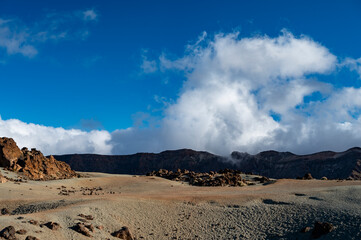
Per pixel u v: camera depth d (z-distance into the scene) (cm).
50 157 12094
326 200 5959
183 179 12838
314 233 4522
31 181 8831
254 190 8550
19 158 10169
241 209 5862
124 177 12275
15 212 5303
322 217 5019
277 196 6506
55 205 5375
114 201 5672
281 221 5175
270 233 4825
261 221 5266
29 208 5388
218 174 14012
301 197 6381
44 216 4262
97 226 4444
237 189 9019
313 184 9375
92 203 5366
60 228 3981
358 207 5300
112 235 4378
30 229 3672
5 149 9850
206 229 5072
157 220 5266
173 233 4881
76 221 4366
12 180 8244
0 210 5356
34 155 10850
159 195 7000
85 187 9675
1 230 3419
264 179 12675
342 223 4647
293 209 5578
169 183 11156
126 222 4972
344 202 5731
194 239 4722
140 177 12681
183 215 5562
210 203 6244
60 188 8656
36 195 6894
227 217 5519
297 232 4741
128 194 7588
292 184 9788
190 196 6681
